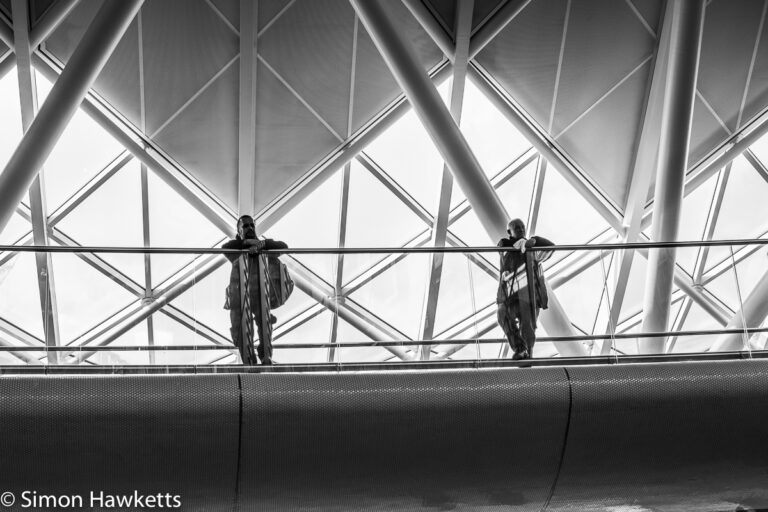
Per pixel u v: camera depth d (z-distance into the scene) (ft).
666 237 66.33
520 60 77.25
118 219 80.89
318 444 36.91
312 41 74.54
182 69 74.69
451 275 43.06
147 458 35.70
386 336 42.01
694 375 39.60
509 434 38.11
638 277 46.09
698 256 46.73
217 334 41.11
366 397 37.35
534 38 76.13
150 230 81.92
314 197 82.89
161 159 78.59
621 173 83.87
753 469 40.01
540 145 80.53
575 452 38.83
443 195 81.30
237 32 73.36
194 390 36.27
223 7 72.23
